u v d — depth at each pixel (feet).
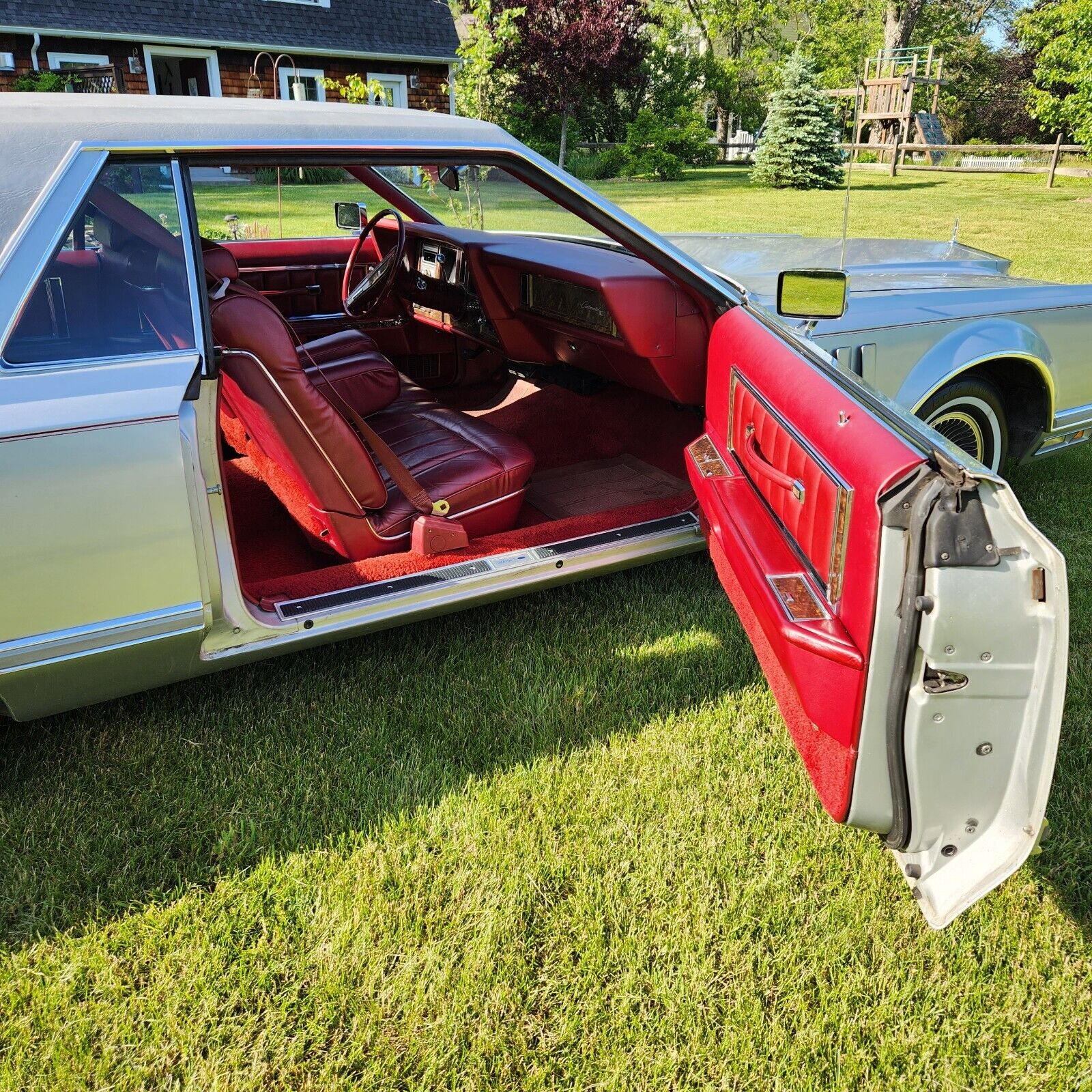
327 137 6.93
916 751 4.95
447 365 14.20
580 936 6.11
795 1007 5.68
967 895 5.05
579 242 11.96
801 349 6.88
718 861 6.70
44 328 6.15
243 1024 5.55
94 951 5.98
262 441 7.91
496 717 8.29
